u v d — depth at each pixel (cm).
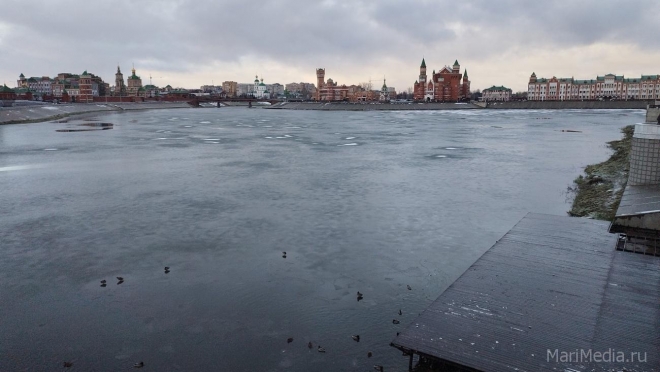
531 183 2825
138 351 1014
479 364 778
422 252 1617
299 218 2048
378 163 3703
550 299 1006
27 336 1077
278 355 994
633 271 1147
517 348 821
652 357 783
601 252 1286
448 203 2316
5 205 2280
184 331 1098
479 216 2070
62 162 3716
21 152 4325
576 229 1511
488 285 1085
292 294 1291
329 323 1128
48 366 959
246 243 1717
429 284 1350
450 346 834
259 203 2327
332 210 2188
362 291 1306
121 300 1259
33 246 1683
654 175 1836
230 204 2305
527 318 926
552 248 1330
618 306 965
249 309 1205
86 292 1308
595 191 2414
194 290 1320
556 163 3641
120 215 2097
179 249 1653
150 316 1170
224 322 1138
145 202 2342
